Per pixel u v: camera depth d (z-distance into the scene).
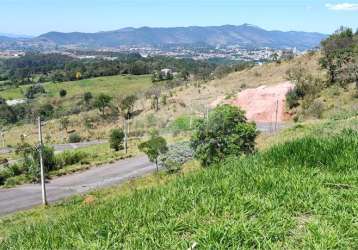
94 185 41.97
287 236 4.98
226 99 80.50
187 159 41.59
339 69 70.69
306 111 64.50
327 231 4.86
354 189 6.10
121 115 94.38
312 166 7.30
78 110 119.44
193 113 77.31
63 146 74.25
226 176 7.19
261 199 5.82
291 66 90.50
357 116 22.86
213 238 4.82
